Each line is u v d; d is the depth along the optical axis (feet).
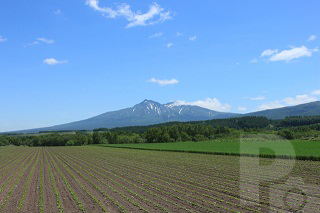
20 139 648.38
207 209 56.65
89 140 562.66
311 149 193.57
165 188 81.71
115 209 58.49
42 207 61.31
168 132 499.92
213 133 503.20
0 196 74.18
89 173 121.80
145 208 58.65
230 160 170.50
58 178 107.24
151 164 157.99
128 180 99.04
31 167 154.92
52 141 581.53
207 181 93.20
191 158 190.08
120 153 264.52
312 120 562.25
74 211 57.72
